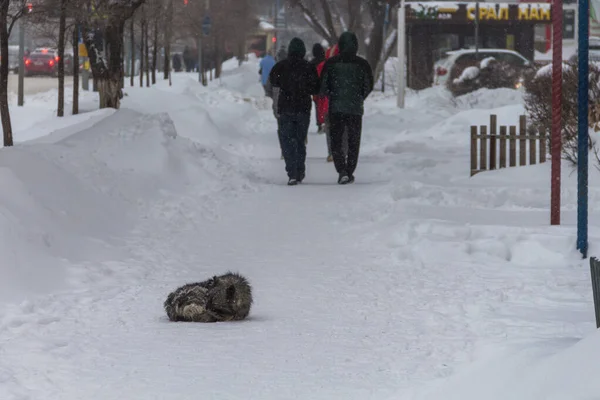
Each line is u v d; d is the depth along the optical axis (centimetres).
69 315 1408
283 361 1147
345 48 3019
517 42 9106
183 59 11075
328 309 1459
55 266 1636
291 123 3022
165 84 6438
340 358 1157
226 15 9038
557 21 1956
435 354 1163
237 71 9762
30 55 9275
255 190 2808
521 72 7162
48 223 1823
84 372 1100
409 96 7525
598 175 2730
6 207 1738
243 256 1938
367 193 2738
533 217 2220
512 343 1073
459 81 7200
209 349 1210
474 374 950
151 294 1580
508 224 2105
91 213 2088
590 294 1518
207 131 4309
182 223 2278
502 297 1498
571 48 9444
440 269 1767
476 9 8062
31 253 1617
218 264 1856
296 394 1012
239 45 10769
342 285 1647
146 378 1074
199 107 4534
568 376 848
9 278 1518
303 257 1923
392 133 5175
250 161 3753
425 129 5166
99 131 2791
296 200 2659
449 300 1493
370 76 3041
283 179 3241
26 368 1112
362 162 3706
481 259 1841
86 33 4203
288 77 3014
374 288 1616
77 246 1822
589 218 2195
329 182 3134
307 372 1097
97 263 1738
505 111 4891
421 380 1052
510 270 1744
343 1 9381
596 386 816
